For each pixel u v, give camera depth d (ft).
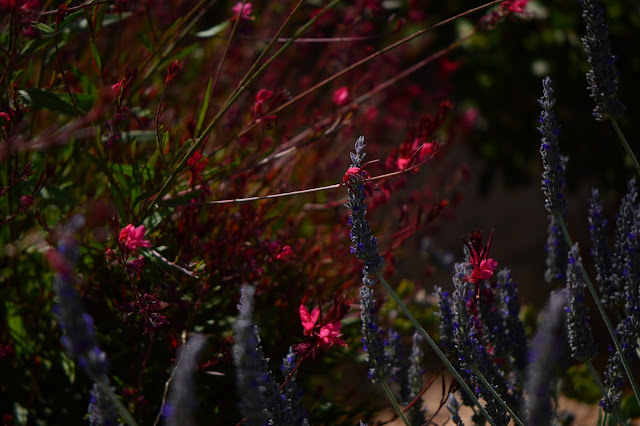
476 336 2.59
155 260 2.72
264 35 4.08
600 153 5.04
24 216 3.05
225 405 3.04
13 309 2.96
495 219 7.86
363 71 3.76
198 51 4.07
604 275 2.67
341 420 3.27
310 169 3.78
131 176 2.85
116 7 2.91
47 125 3.31
